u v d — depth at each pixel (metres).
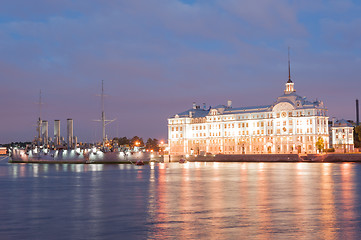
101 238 35.09
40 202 57.69
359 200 55.53
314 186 75.75
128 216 44.91
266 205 51.28
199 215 44.59
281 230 36.75
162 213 46.31
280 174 109.75
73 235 36.25
